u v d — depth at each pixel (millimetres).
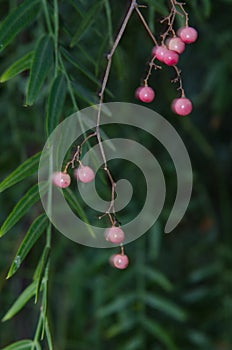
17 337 684
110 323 674
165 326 680
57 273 689
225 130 733
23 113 633
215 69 663
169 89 662
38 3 474
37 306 674
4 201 664
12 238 667
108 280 665
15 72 467
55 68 472
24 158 629
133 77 642
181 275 698
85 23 492
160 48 469
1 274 659
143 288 639
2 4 582
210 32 659
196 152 710
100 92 479
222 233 710
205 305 679
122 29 460
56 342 675
